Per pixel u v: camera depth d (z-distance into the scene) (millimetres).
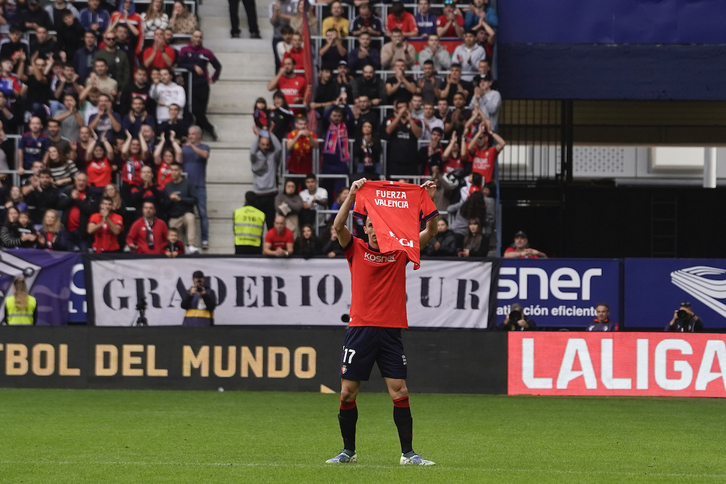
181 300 53906
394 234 24797
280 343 50281
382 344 25484
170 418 38750
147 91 63594
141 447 30031
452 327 53938
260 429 35281
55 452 28766
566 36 74375
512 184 86500
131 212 58156
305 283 54094
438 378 49875
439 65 67125
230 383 50281
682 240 87188
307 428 35688
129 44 65188
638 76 74438
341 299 54094
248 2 69062
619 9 74438
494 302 54062
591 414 41875
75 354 50375
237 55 68750
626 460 28094
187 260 53938
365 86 63688
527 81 74312
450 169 61781
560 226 86500
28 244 55281
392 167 61594
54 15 66062
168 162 59156
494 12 70125
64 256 53969
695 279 54094
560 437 33906
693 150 106438
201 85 64375
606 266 54219
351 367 25375
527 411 42719
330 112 62344
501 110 87750
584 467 26312
